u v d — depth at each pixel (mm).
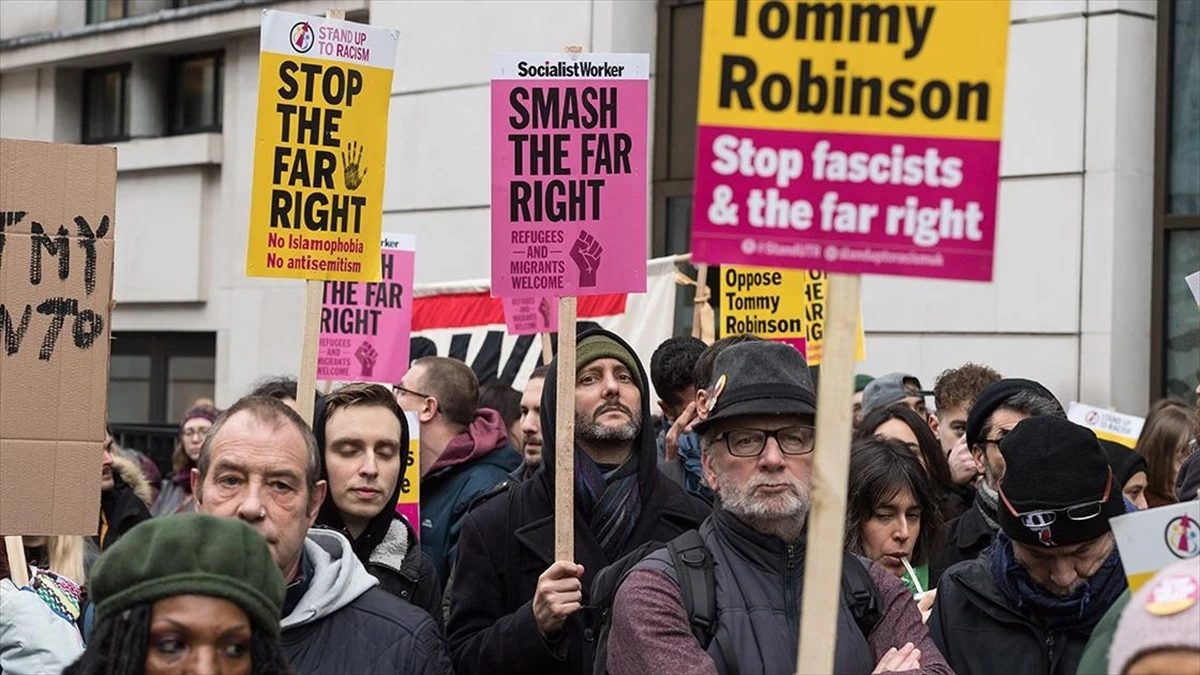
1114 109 11664
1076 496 4652
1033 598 4852
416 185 15383
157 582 3475
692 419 7617
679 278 10469
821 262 3824
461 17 15086
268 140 6301
